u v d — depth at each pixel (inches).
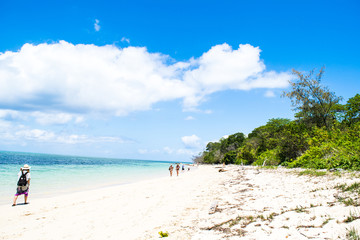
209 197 399.2
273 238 169.3
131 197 457.1
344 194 255.6
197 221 251.4
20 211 346.9
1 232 249.0
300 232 171.2
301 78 1061.8
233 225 217.3
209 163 3521.2
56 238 228.5
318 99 1051.3
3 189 569.6
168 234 214.7
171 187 595.2
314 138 864.9
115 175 1194.6
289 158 1045.8
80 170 1418.6
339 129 909.8
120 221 281.4
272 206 266.7
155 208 343.6
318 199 259.9
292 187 374.3
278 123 2043.6
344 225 166.4
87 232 244.2
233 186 508.7
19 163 1852.9
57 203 407.8
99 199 444.5
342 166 513.7
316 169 576.4
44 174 997.8
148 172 1621.6
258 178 594.2
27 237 232.5
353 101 1064.2
